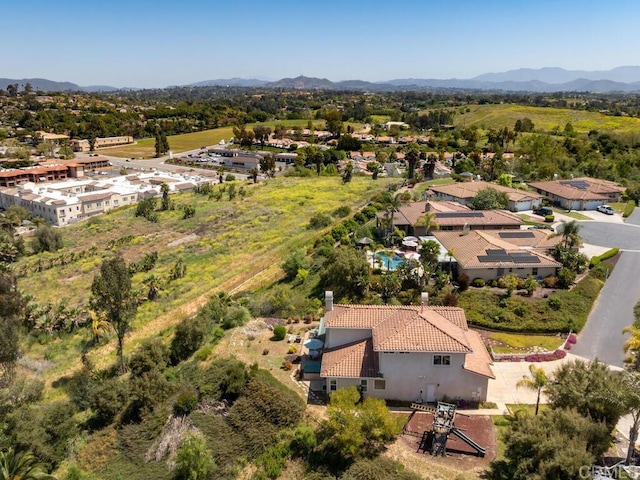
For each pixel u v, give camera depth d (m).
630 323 52.12
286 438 37.47
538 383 35.59
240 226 103.56
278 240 90.69
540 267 59.34
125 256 91.06
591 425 30.23
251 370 43.09
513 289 55.88
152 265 83.69
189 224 109.19
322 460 35.06
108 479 37.12
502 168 133.00
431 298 55.91
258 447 37.72
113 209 134.62
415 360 39.84
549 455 28.69
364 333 43.81
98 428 41.72
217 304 59.25
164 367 47.16
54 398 46.66
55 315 62.47
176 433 39.69
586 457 27.80
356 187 135.00
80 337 60.28
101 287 49.56
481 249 62.22
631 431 31.86
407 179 135.75
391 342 39.53
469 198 95.62
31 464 36.88
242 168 199.75
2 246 94.62
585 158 146.25
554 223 85.62
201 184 157.75
